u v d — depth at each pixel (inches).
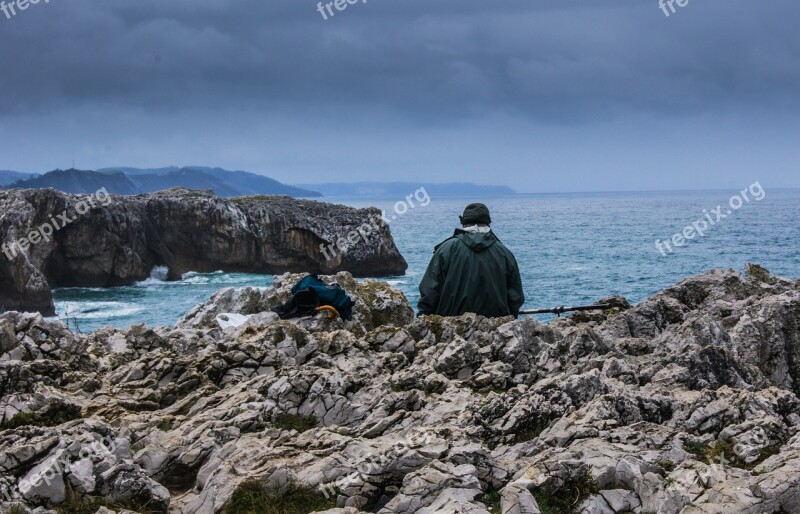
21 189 4092.0
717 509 359.9
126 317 3368.6
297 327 657.6
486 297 733.3
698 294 867.4
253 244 4601.4
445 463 406.3
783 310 685.3
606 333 786.8
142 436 474.9
